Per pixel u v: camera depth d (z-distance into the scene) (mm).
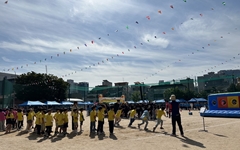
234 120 19281
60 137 12211
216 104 25266
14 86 45781
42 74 52938
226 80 90625
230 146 8891
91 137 11922
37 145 10102
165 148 8781
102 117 13047
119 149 8766
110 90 69500
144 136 11844
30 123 15031
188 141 10156
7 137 12742
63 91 55719
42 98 51938
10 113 14789
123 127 15828
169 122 18625
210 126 15242
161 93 100125
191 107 51562
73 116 13898
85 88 53875
